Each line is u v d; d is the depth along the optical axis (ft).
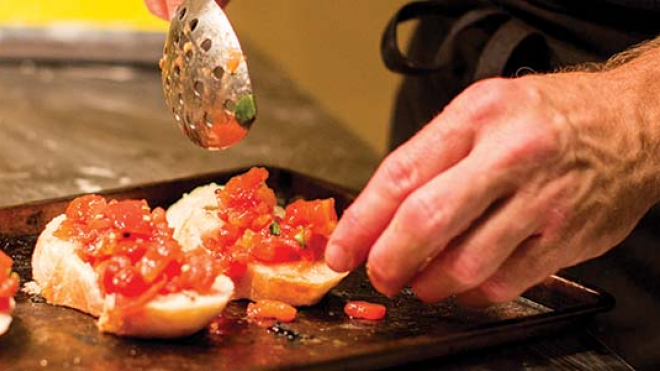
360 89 4.57
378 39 4.49
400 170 2.45
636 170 2.55
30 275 2.85
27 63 5.13
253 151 4.09
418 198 2.42
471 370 2.61
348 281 2.90
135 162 3.88
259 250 2.79
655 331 3.08
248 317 2.72
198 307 2.58
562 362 2.67
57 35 5.16
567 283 2.79
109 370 2.48
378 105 4.47
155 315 2.56
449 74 3.63
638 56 2.76
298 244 2.81
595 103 2.51
